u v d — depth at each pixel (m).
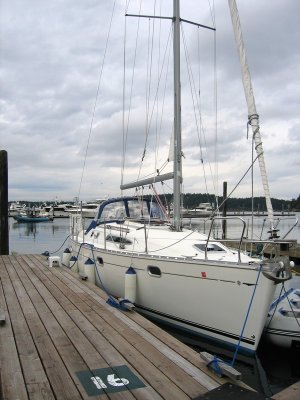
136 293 6.77
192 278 5.77
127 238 7.76
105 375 3.40
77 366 3.59
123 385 3.22
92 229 9.47
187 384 3.26
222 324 5.48
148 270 6.52
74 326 4.81
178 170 7.75
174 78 8.02
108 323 4.96
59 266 9.81
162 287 6.27
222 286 5.39
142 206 9.74
